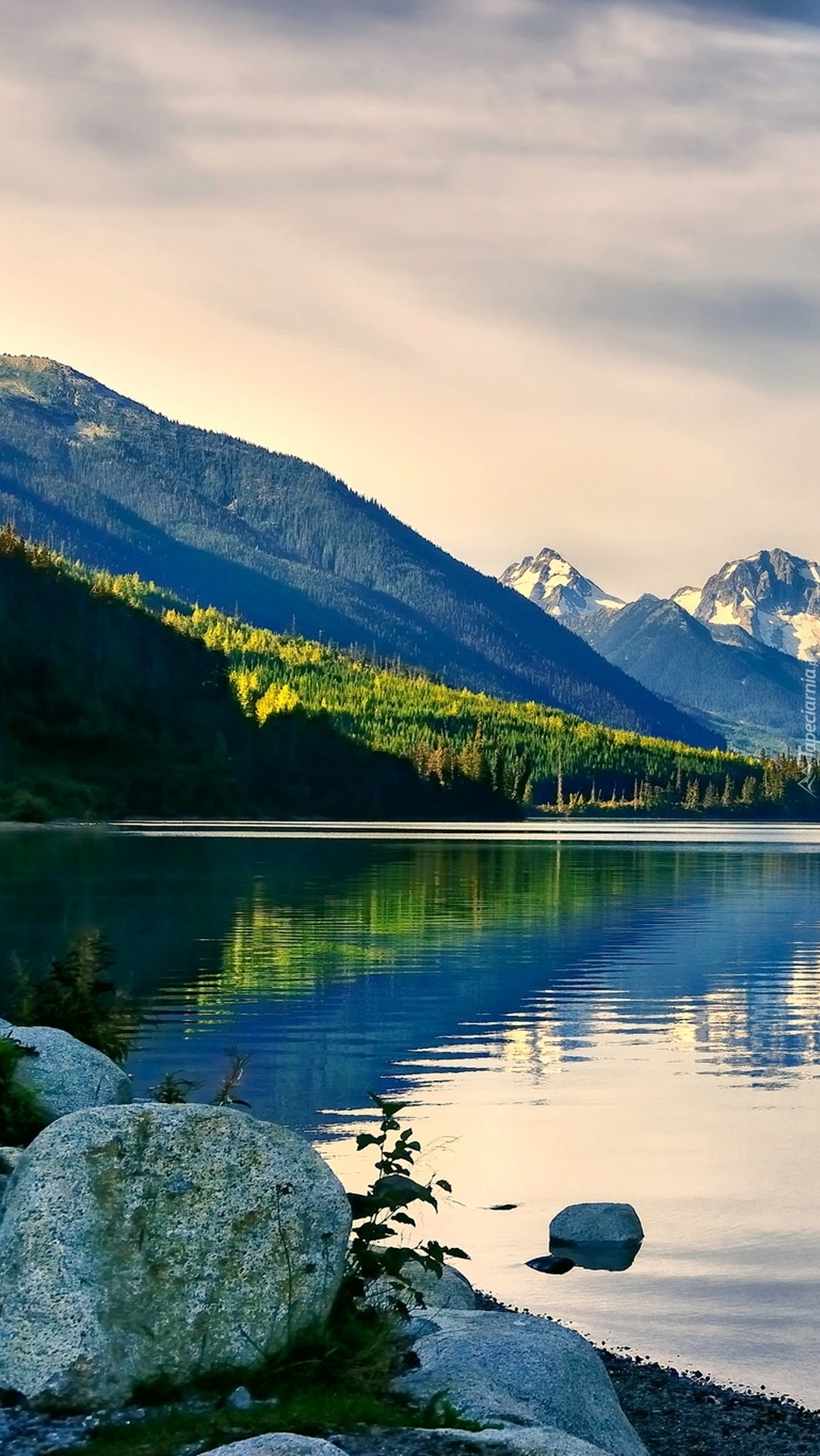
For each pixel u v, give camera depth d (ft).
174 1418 30.09
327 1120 77.87
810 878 326.24
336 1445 29.04
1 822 524.93
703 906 237.04
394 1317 36.11
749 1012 120.26
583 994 129.49
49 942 156.76
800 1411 42.04
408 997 124.26
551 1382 33.53
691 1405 42.22
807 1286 54.13
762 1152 73.82
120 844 422.82
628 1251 58.08
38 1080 57.67
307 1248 33.40
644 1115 81.51
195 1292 32.32
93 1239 32.09
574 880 304.71
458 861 368.89
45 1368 30.71
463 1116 80.12
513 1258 56.95
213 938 169.37
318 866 331.98
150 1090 71.46
